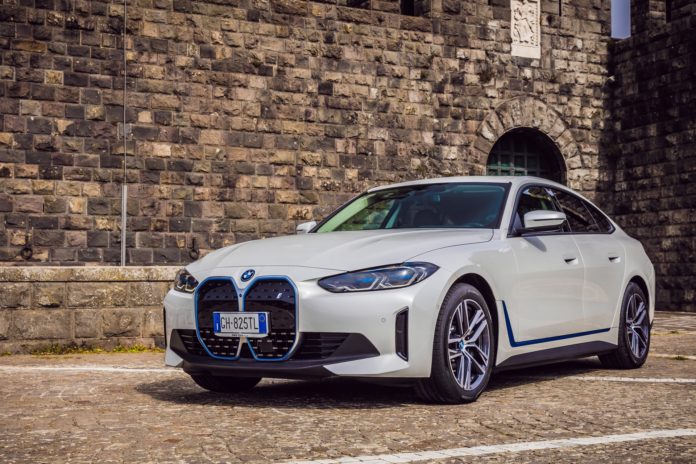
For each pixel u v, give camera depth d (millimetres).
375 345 5098
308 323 5137
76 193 15492
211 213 16406
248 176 16703
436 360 5250
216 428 4621
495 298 5766
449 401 5387
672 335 11680
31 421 4879
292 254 5449
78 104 15570
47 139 15367
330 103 17422
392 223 6426
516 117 19094
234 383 6066
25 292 9062
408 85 18125
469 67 18703
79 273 9250
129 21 15922
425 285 5223
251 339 5289
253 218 16719
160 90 16109
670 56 18469
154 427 4660
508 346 5883
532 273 6164
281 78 17031
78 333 9234
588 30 19875
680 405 5355
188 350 5633
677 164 18219
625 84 19656
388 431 4508
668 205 18375
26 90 15281
